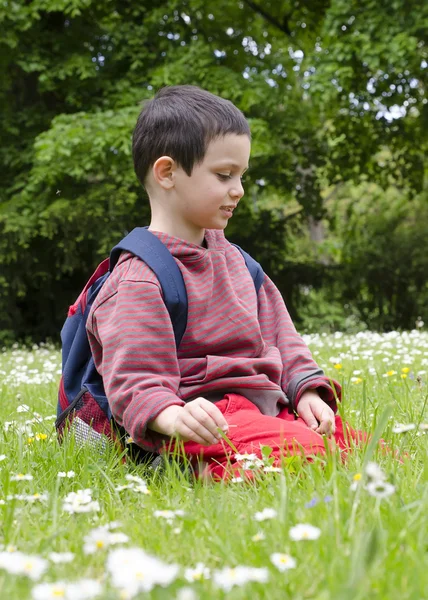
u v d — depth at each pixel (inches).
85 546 63.7
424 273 813.9
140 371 100.7
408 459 93.3
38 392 205.5
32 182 641.6
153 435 99.7
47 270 707.4
